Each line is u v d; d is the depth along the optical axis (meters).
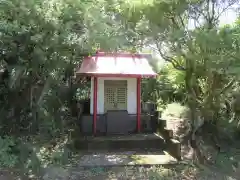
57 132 11.69
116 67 11.67
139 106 11.98
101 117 11.72
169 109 17.02
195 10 7.48
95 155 9.20
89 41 9.00
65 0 8.47
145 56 13.11
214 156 8.94
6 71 10.28
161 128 11.06
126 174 7.44
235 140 10.55
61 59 10.49
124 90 12.19
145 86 17.12
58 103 13.58
